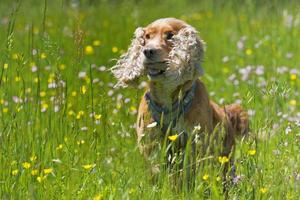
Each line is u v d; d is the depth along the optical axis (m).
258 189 9.28
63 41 17.36
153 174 9.69
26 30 19.92
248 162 9.61
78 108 12.23
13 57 16.30
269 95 10.26
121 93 13.49
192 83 10.72
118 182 9.35
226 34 21.50
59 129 10.83
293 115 13.49
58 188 9.31
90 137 11.12
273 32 20.22
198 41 10.77
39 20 22.89
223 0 24.30
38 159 10.01
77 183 9.34
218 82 16.56
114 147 11.13
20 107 11.09
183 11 23.81
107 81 15.85
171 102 10.37
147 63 10.71
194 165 10.33
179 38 10.66
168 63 10.50
